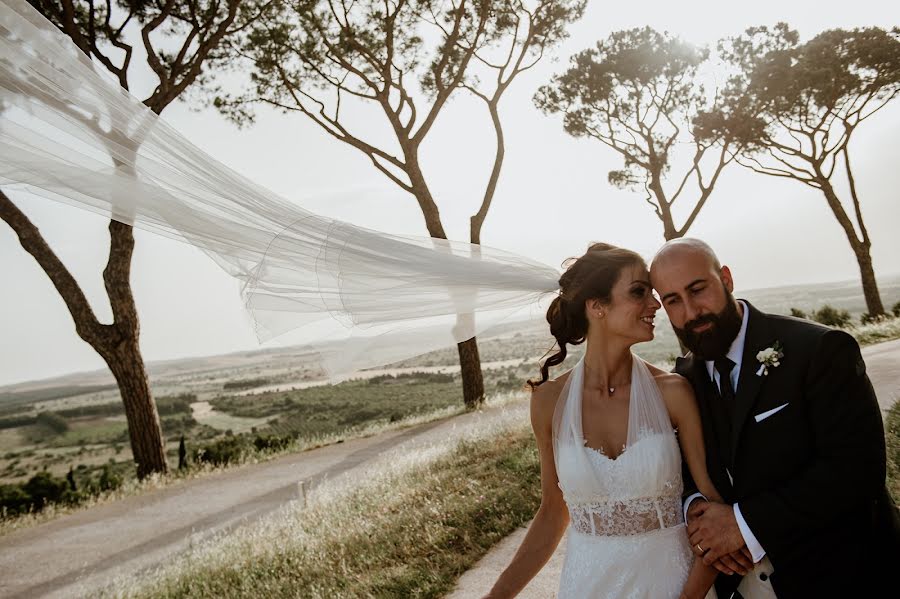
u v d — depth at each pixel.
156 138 2.51
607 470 2.36
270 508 9.35
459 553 4.93
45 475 19.66
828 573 2.10
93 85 2.38
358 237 2.73
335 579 4.97
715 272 2.31
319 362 2.76
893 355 11.14
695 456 2.41
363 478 8.95
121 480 15.16
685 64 17.44
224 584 5.65
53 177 2.42
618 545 2.33
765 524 2.08
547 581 4.18
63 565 8.17
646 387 2.43
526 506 5.61
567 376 2.63
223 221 2.65
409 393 43.97
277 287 2.71
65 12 10.87
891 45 18.56
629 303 2.38
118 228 12.80
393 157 15.39
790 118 21.00
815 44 19.05
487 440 9.19
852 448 2.06
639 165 18.75
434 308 2.73
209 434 54.59
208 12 12.97
